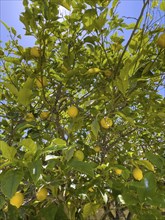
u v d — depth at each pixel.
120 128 1.25
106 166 0.96
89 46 1.33
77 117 1.19
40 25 1.25
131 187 0.85
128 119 1.02
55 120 1.35
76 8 1.34
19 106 1.35
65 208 1.03
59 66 1.44
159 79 1.43
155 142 1.65
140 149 1.75
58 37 1.40
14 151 0.75
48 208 0.93
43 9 1.23
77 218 1.13
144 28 1.17
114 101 1.15
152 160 0.90
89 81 1.41
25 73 1.41
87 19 1.24
